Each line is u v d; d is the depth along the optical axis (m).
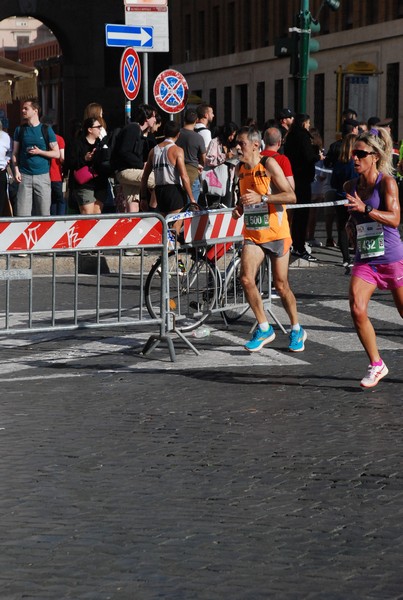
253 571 7.44
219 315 18.12
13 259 21.81
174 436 10.91
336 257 26.33
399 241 12.69
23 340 16.03
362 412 11.88
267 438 10.84
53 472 9.73
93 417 11.67
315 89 71.19
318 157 25.53
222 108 84.06
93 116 23.70
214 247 16.22
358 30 65.56
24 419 11.59
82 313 17.89
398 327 17.14
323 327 17.11
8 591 7.10
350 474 9.66
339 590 7.12
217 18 85.44
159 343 15.81
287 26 74.81
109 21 91.69
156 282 15.62
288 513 8.64
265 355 14.99
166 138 20.22
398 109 62.41
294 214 24.75
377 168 12.53
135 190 23.41
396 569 7.48
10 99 38.53
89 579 7.30
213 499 8.99
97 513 8.63
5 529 8.27
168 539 8.05
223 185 22.88
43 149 24.14
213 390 12.93
